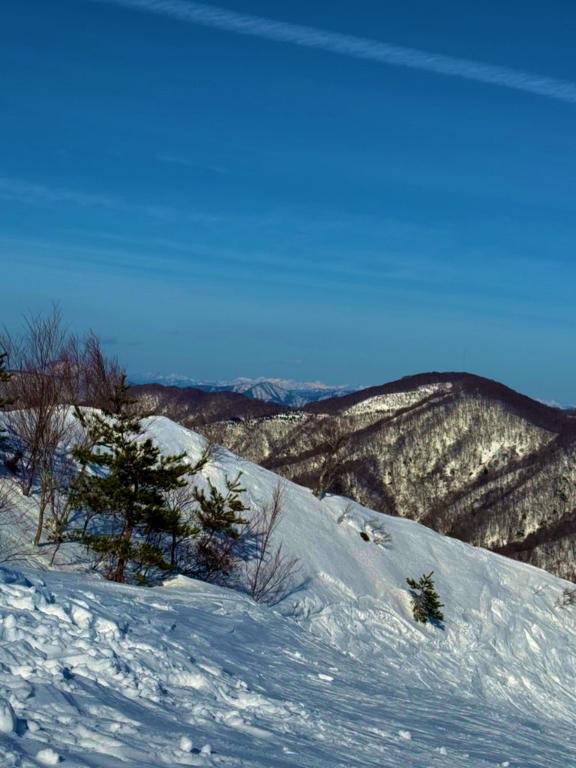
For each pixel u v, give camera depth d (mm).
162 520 28547
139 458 28109
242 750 8031
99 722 7570
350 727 11562
